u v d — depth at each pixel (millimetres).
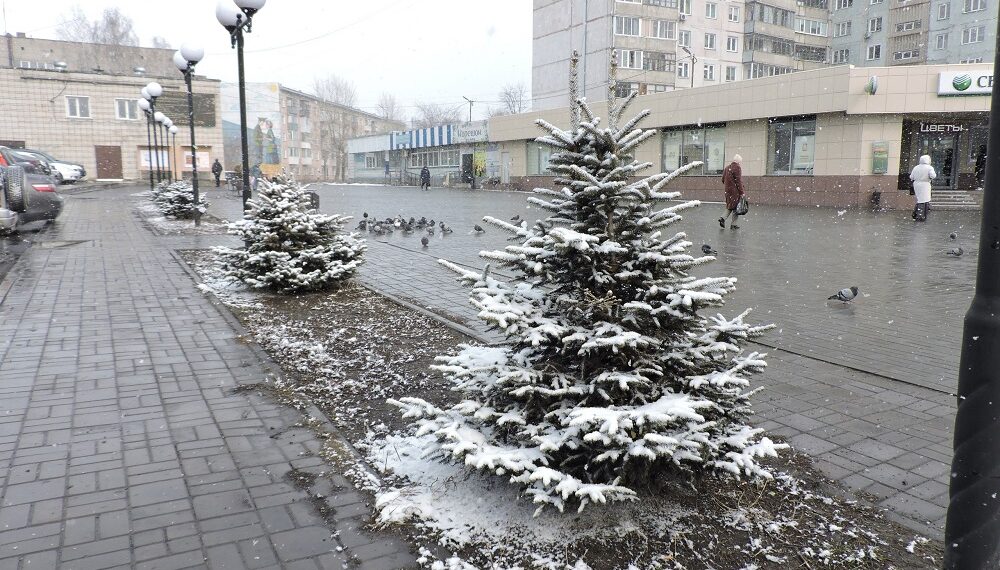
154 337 6961
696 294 3223
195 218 18844
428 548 3189
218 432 4527
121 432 4500
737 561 3115
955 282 10664
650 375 3527
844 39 65312
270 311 8383
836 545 3246
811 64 65438
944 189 29250
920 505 3652
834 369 6164
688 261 3418
